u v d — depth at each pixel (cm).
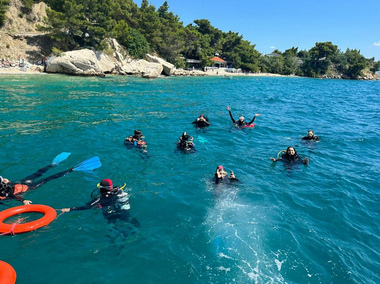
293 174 783
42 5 4072
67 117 1302
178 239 477
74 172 725
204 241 472
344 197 655
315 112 1848
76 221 516
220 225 517
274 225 525
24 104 1517
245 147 1016
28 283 374
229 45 8244
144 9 5478
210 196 631
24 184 649
